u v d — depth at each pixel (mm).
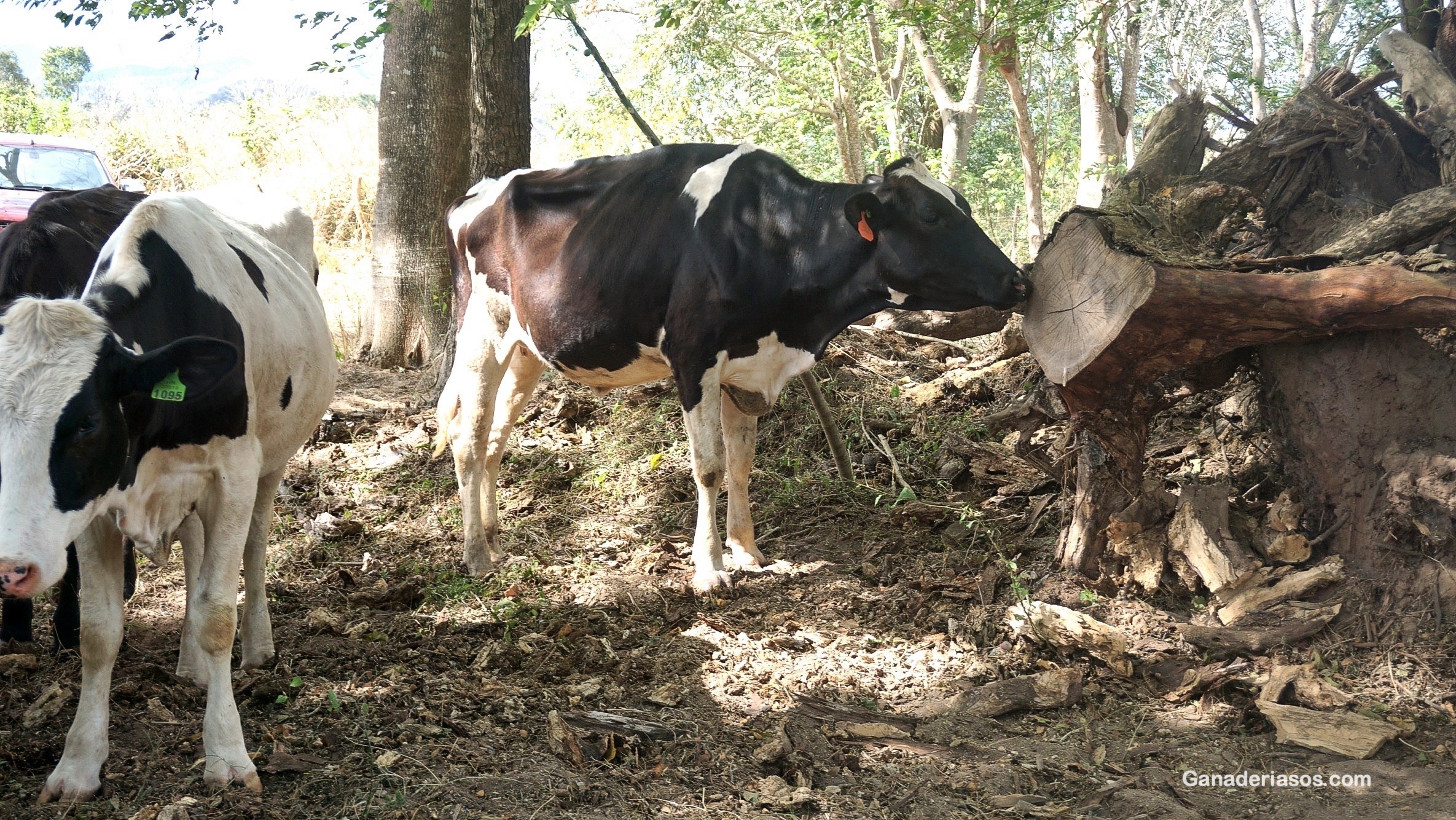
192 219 3820
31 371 2805
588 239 5410
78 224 4242
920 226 4785
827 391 7152
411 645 4637
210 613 3430
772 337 5234
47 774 3477
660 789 3525
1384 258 4301
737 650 4703
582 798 3400
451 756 3604
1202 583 4809
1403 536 4398
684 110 15133
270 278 4203
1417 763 3688
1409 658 4133
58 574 2793
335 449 7512
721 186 5184
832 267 5012
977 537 5656
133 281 3338
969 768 3711
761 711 4141
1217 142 5715
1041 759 3781
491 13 7688
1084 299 4523
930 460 6609
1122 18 12859
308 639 4719
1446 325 4199
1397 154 5242
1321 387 4676
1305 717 3879
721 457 5273
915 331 8031
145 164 17547
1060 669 4273
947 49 9766
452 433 5992
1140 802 3467
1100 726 4055
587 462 7020
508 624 4832
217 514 3529
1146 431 4895
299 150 16781
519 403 6078
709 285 5094
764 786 3527
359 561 5941
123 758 3514
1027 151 10242
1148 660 4406
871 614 5070
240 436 3572
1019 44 10086
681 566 5703
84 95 20188
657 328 5285
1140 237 4602
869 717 4105
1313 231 5230
